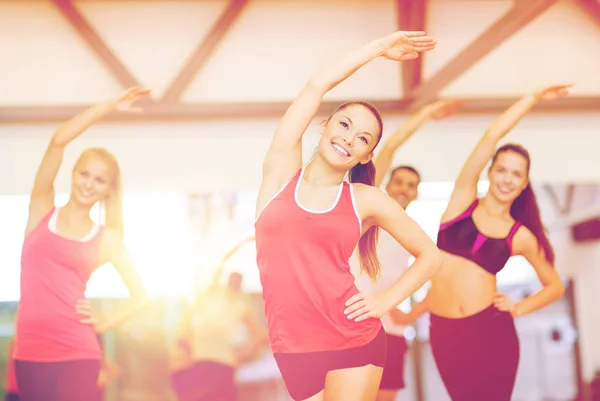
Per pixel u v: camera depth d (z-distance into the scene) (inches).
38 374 163.5
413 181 192.4
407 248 111.0
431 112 187.8
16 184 196.4
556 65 211.9
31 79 203.9
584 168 206.8
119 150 200.8
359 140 109.1
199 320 192.7
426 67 210.5
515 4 157.1
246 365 192.1
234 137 204.4
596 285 210.7
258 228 105.8
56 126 199.8
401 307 175.8
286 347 103.9
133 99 175.9
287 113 107.3
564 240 211.6
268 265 104.8
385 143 185.8
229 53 208.2
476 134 204.7
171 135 203.0
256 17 208.1
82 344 166.6
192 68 201.8
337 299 103.8
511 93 210.7
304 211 104.3
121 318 178.9
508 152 172.7
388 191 192.2
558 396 207.9
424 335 183.8
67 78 204.8
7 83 203.5
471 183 171.2
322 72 106.5
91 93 204.7
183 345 190.9
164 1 206.2
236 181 202.7
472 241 168.2
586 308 211.5
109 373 185.8
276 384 191.5
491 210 170.9
